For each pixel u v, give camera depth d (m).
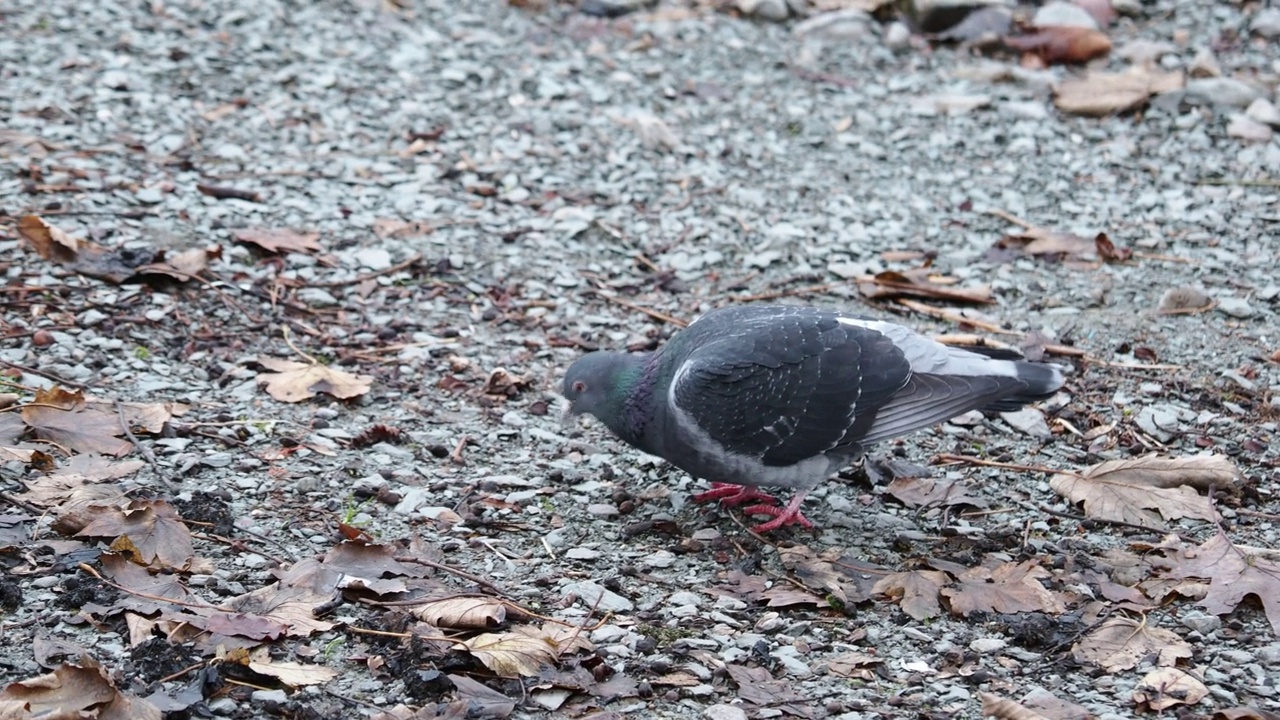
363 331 11.09
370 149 14.20
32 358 9.96
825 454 8.59
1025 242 13.08
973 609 7.82
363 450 9.35
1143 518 8.87
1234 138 15.04
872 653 7.47
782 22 18.00
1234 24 17.34
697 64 16.72
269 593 7.46
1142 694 7.00
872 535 8.80
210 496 8.39
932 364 8.62
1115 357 11.21
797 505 8.84
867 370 8.45
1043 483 9.46
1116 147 14.90
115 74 14.88
